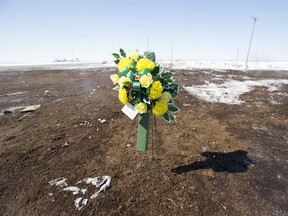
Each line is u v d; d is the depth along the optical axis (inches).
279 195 96.7
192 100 266.8
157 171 111.6
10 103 263.6
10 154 130.2
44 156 127.8
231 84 384.5
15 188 99.2
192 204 89.3
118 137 153.7
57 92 329.4
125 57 99.3
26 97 297.4
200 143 145.1
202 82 403.5
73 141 148.0
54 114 212.1
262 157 129.2
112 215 83.2
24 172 111.7
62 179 105.2
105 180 103.3
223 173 111.7
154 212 84.7
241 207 88.5
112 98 273.7
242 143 146.6
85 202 89.5
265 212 86.2
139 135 101.7
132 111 92.8
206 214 84.2
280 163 123.4
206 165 118.3
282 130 173.2
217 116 204.8
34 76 572.4
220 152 133.3
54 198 92.6
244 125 182.2
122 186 100.1
